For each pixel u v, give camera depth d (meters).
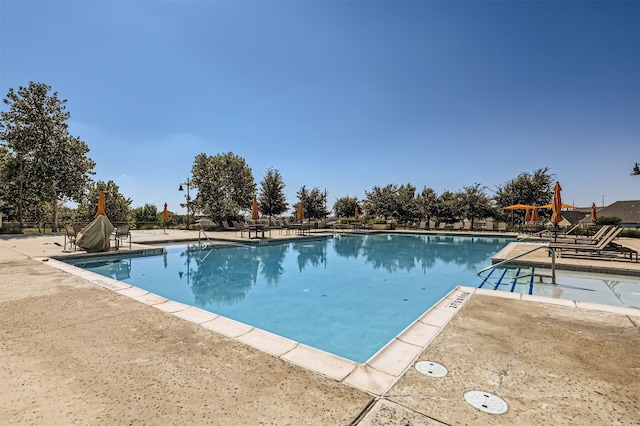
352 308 5.85
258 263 10.59
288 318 5.31
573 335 3.08
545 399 1.96
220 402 1.90
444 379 2.22
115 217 28.33
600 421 1.73
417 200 30.12
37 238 15.23
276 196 31.44
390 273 9.12
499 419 1.74
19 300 4.33
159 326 3.33
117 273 8.69
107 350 2.69
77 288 5.05
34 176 21.09
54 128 22.22
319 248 14.76
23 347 2.74
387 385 2.14
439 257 12.27
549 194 27.56
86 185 24.14
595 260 8.52
